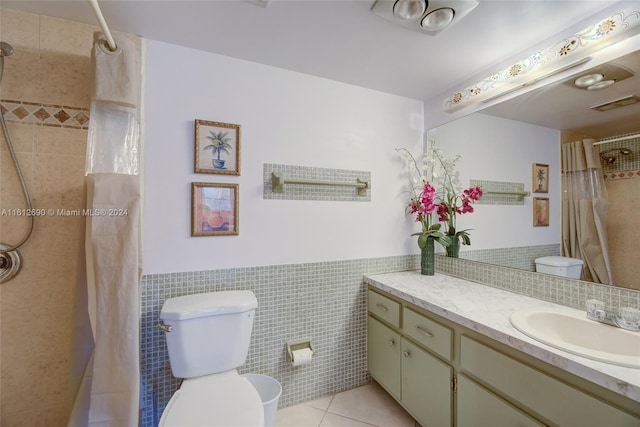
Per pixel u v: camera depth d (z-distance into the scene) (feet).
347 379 6.39
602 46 4.00
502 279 5.48
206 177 5.15
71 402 4.01
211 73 5.19
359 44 4.93
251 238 5.49
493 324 3.73
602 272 4.09
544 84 4.78
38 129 4.25
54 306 4.34
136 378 3.78
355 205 6.51
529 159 5.05
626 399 2.51
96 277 3.67
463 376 4.09
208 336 4.41
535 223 4.95
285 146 5.80
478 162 5.97
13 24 4.11
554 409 2.98
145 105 4.75
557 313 4.09
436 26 4.34
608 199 4.05
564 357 2.87
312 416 5.51
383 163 6.85
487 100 5.79
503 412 3.49
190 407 3.63
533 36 4.66
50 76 4.29
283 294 5.76
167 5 3.98
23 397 4.19
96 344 3.64
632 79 3.78
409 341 5.21
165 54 4.88
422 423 4.82
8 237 4.14
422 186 7.14
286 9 4.06
